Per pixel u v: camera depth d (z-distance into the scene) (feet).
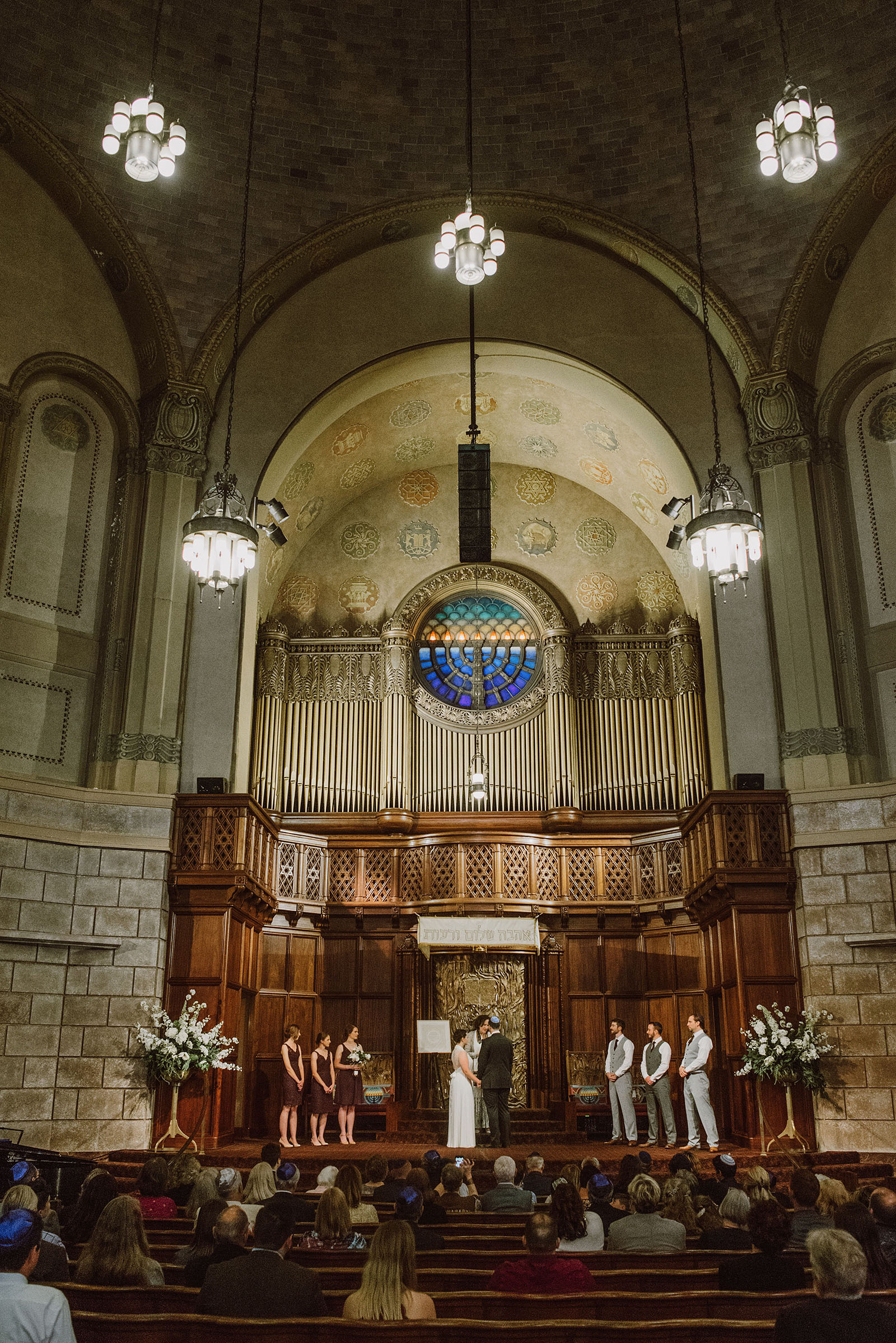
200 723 52.21
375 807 64.08
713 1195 27.99
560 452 68.44
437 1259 20.97
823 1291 12.99
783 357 54.44
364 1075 58.65
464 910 59.47
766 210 55.11
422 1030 50.93
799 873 47.06
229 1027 48.37
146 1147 45.06
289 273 57.47
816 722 49.98
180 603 53.47
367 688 66.49
